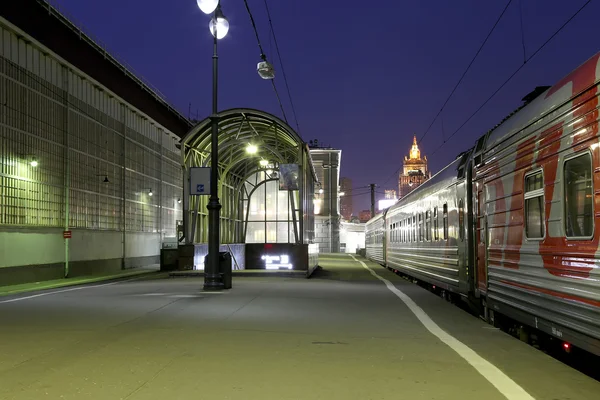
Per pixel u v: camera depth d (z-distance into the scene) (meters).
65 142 23.45
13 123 19.86
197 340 7.65
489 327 9.10
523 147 7.81
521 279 7.91
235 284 17.06
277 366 6.22
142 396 5.04
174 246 36.00
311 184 29.39
